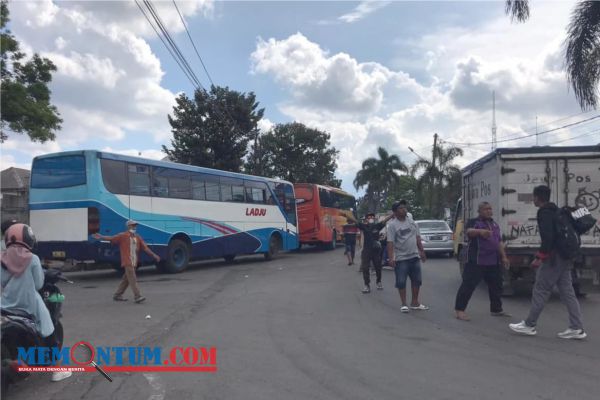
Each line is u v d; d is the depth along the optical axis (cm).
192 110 3369
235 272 1742
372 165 5722
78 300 1138
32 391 554
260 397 531
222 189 1948
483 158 1252
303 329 835
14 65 2055
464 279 913
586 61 1703
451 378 586
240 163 3453
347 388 555
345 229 1947
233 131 3406
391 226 989
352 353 690
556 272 760
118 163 1507
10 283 548
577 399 522
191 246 1781
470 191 1440
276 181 2308
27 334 538
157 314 968
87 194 1433
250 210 2100
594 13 1694
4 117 1964
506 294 1173
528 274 1158
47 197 1488
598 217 1115
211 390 554
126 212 1516
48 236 1477
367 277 1228
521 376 593
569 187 1127
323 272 1703
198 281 1488
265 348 718
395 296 1173
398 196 5953
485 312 976
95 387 566
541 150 1133
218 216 1911
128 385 571
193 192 1797
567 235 751
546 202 772
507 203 1139
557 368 623
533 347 719
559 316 934
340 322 889
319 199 2733
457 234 1772
